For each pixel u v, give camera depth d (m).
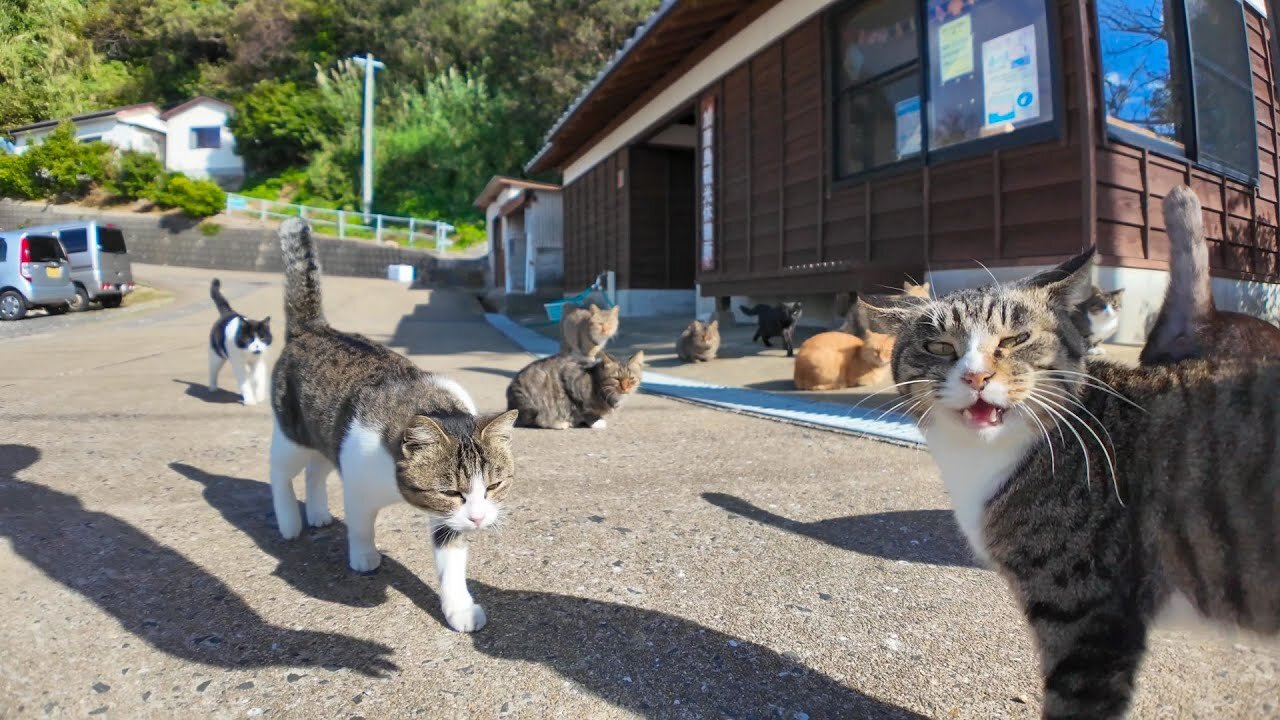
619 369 5.21
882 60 7.50
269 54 37.06
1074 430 1.55
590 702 1.78
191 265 27.92
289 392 2.83
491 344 10.77
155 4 39.44
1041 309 1.77
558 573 2.56
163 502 3.31
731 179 10.31
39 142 33.25
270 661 1.96
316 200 33.59
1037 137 5.80
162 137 34.94
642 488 3.59
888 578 2.51
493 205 25.03
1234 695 1.82
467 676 1.89
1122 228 5.92
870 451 4.25
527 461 4.18
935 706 1.78
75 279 15.50
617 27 29.02
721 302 11.12
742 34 9.70
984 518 1.73
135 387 6.55
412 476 2.15
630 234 14.55
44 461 3.96
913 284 6.07
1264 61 8.52
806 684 1.87
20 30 38.22
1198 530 1.40
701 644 2.07
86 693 1.80
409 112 34.91
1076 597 1.55
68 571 2.52
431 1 35.56
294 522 2.90
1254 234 8.12
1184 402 1.49
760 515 3.16
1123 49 6.10
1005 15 6.03
